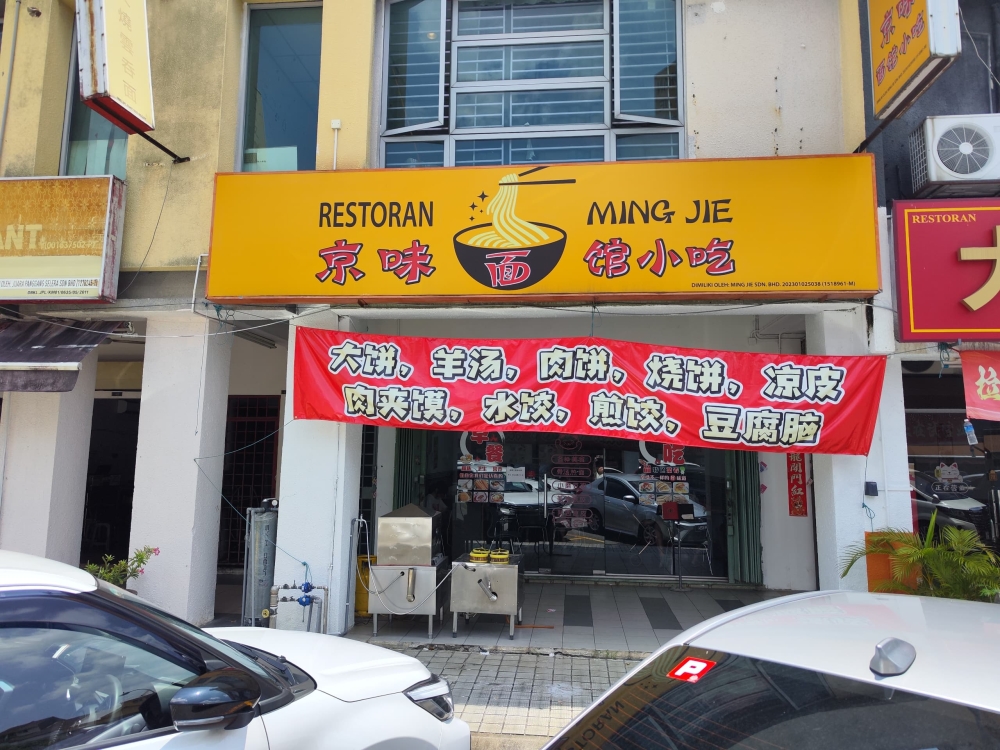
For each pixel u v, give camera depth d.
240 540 9.43
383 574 6.41
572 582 8.62
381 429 8.69
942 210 5.60
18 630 2.17
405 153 7.09
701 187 5.77
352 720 2.72
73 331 6.70
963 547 5.09
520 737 4.43
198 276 6.68
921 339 5.52
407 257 6.03
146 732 2.23
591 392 5.88
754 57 6.44
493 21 7.20
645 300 5.90
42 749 2.08
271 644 3.32
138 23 5.98
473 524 8.80
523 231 5.93
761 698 1.85
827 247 5.61
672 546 8.55
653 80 6.86
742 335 8.18
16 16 7.25
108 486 9.72
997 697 1.59
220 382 6.96
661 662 2.23
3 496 6.81
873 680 1.75
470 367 6.04
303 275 6.11
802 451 5.70
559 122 6.98
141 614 2.47
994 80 6.54
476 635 6.49
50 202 6.59
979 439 7.88
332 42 6.82
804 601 2.47
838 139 6.27
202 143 6.82
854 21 6.21
